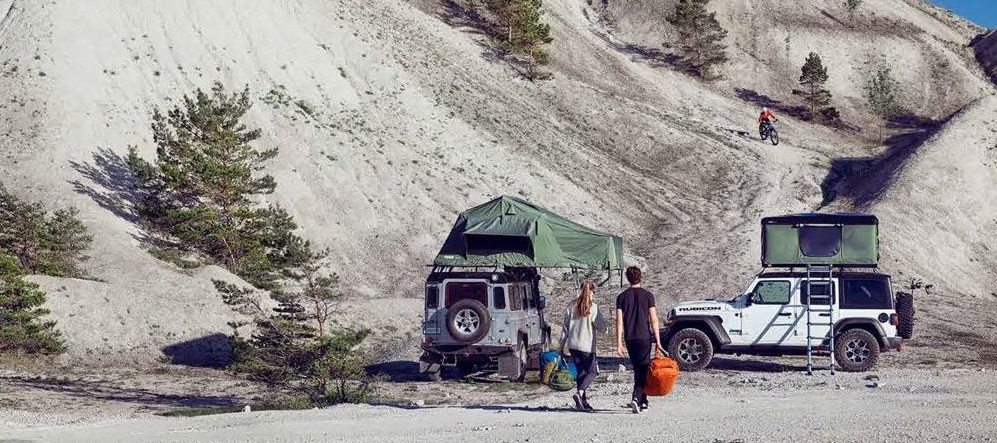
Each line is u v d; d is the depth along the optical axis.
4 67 52.16
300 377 19.28
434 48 76.12
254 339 21.69
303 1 70.19
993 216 55.91
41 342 26.28
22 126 48.00
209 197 41.59
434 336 21.11
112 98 52.31
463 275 21.27
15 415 15.61
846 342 21.17
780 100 92.25
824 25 106.31
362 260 46.22
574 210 56.53
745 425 11.63
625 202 60.00
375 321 32.31
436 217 51.00
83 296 29.28
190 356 27.69
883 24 108.12
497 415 13.26
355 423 12.86
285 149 53.09
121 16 58.81
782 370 22.16
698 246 51.81
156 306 29.78
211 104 43.62
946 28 113.44
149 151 50.09
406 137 59.38
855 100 93.75
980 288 49.12
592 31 102.94
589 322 13.30
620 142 71.19
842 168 69.88
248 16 63.53
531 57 80.38
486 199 54.69
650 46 100.19
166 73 56.72
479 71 76.00
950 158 59.88
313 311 30.70
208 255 41.00
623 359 25.08
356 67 65.62
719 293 42.56
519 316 21.42
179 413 16.25
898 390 16.34
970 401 14.23
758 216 58.53
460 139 61.41
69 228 36.78
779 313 21.52
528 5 82.88
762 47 101.44
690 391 16.70
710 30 95.12
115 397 19.95
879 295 21.25
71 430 13.12
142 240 41.03
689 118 79.88
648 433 11.15
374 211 50.25
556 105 74.75
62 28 54.97
